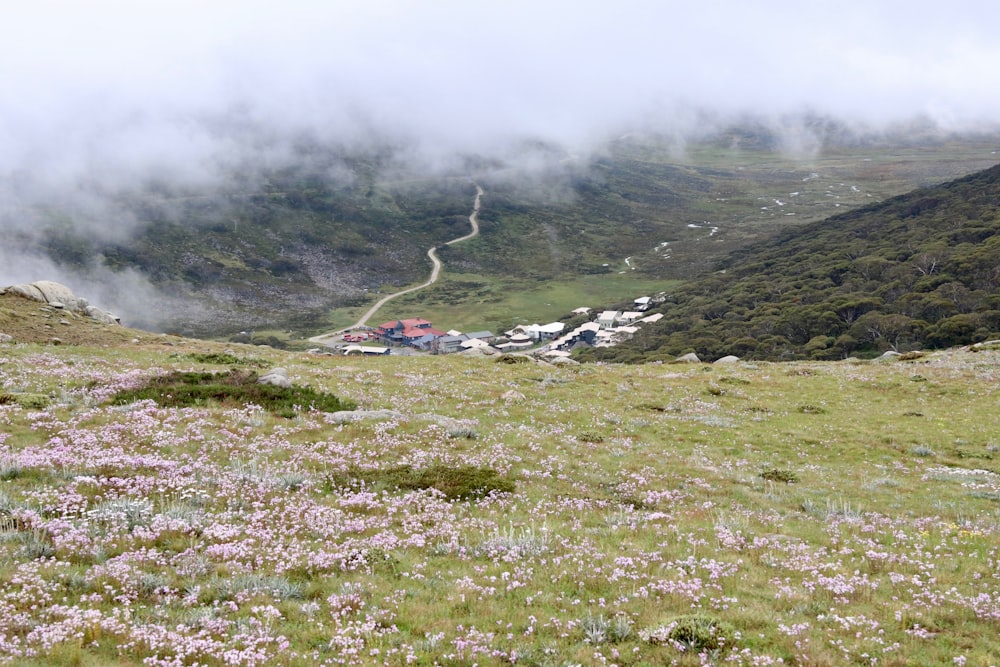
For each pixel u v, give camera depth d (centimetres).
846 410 4162
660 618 1144
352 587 1177
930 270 16962
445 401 3506
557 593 1241
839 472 2761
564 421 3306
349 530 1541
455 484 2006
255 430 2417
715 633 1065
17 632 906
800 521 1955
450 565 1365
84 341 5178
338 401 3083
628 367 5819
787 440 3312
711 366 5984
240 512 1554
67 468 1723
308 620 1044
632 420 3447
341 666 903
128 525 1396
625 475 2369
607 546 1548
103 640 909
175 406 2670
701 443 3141
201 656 889
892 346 12744
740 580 1372
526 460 2414
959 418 3931
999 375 5131
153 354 4569
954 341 12088
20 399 2458
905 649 1070
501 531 1617
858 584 1373
